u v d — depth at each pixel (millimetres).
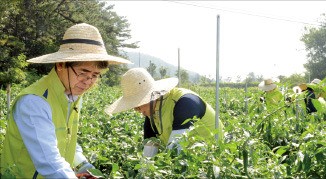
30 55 32594
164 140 3648
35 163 2330
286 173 2672
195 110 3393
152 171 2734
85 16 37812
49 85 2508
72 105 2674
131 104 3488
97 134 5215
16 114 2379
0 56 23078
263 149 3127
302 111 3406
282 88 3557
